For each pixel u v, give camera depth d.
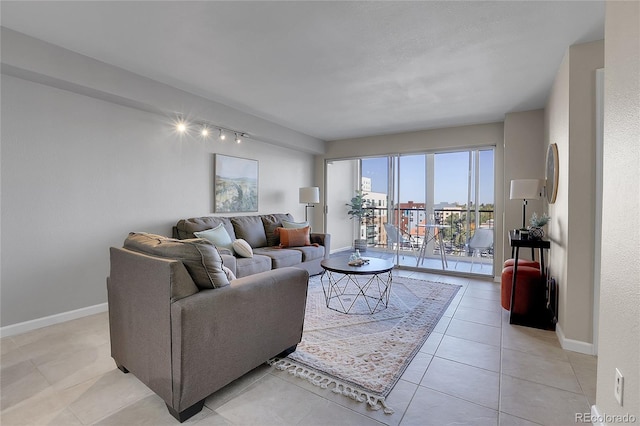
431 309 3.29
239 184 4.71
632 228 1.17
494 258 4.55
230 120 4.06
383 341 2.51
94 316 3.03
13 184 2.58
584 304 2.35
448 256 5.62
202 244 1.71
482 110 4.08
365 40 2.37
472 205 5.38
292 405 1.71
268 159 5.27
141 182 3.47
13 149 2.57
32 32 2.30
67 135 2.87
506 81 3.13
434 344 2.47
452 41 2.38
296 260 4.30
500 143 4.59
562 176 2.66
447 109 4.05
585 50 2.36
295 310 2.25
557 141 2.92
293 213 5.87
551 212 3.19
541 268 2.91
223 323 1.71
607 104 1.41
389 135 5.49
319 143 5.99
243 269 3.47
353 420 1.59
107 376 1.98
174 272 1.55
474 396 1.80
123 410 1.66
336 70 2.91
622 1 1.27
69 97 2.87
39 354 2.26
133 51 2.58
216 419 1.59
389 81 3.15
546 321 2.83
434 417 1.62
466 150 5.02
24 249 2.64
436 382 1.94
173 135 3.81
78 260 2.97
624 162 1.24
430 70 2.89
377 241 6.04
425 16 2.06
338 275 4.82
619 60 1.29
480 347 2.42
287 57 2.65
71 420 1.58
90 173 3.04
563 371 2.07
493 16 2.05
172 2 1.93
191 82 3.24
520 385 1.91
